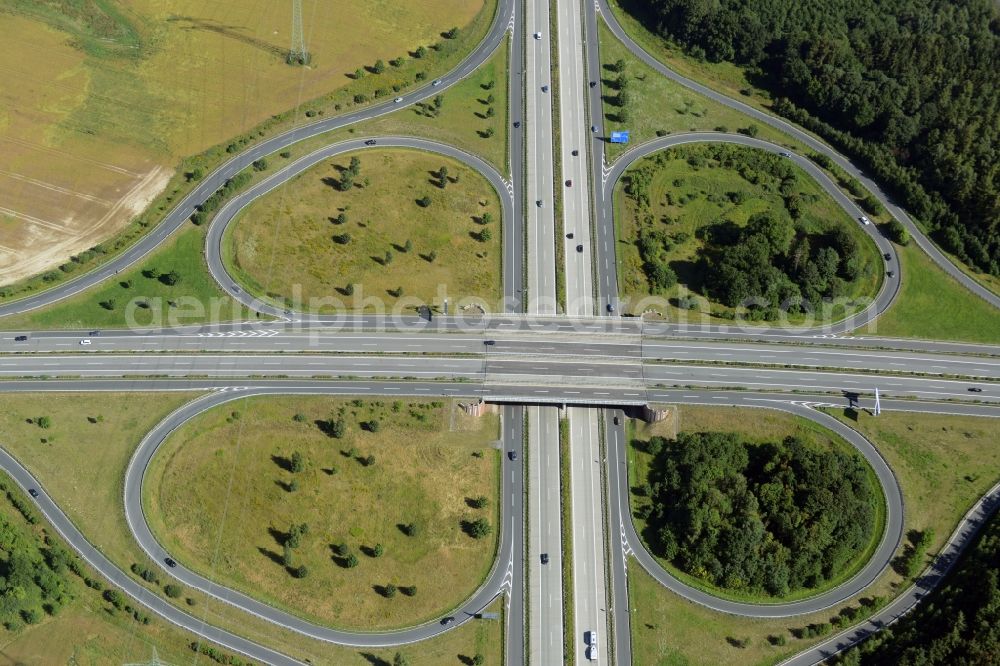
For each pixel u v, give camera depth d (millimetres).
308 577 169000
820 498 171000
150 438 183250
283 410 187625
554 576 171125
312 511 175500
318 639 163500
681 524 172000
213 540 172250
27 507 173875
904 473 180875
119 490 176750
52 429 184250
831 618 165250
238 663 160500
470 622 166125
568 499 179375
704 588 169375
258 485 178125
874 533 174375
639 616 167125
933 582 168000
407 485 179500
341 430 182625
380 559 171500
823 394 192125
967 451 184000
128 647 162000
